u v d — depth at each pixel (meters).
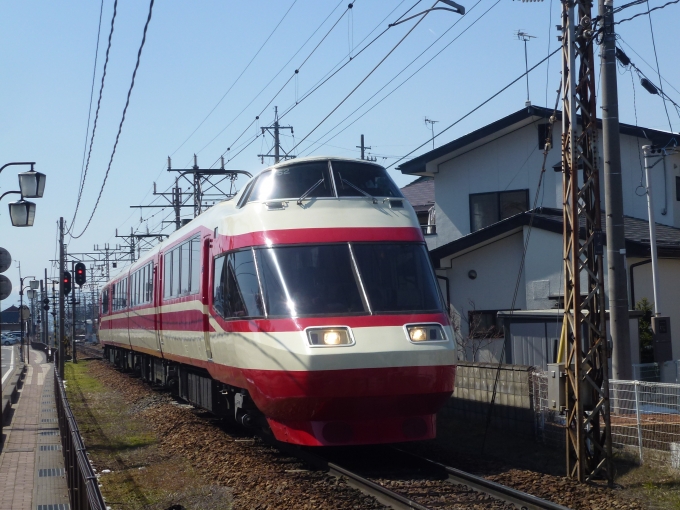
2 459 10.70
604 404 8.55
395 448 10.27
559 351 9.02
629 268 16.31
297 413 9.02
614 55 11.37
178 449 10.88
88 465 5.20
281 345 8.95
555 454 9.87
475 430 11.67
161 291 15.95
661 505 7.41
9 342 82.62
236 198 11.13
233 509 7.55
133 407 16.47
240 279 10.00
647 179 15.14
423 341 9.11
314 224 9.78
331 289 9.33
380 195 10.34
